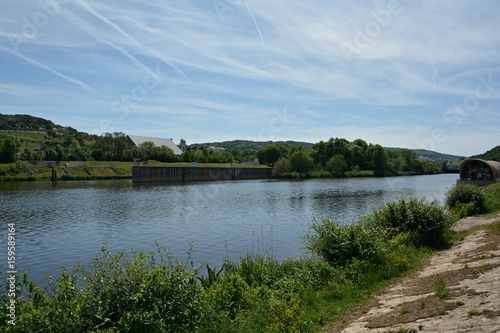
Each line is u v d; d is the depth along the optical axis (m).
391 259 14.15
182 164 124.12
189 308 8.70
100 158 122.31
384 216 19.23
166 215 39.62
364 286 12.05
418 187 75.62
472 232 19.62
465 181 47.75
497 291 8.68
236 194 64.50
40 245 25.84
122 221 35.88
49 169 100.69
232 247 24.11
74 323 7.44
